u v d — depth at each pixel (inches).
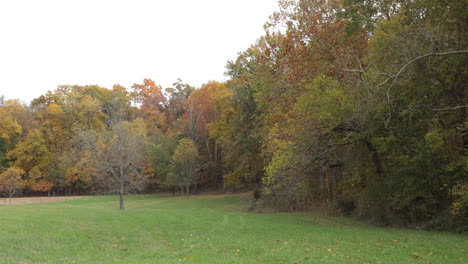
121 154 1241.4
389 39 710.5
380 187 808.3
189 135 2586.1
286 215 1080.8
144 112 3011.8
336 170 1021.2
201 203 1770.4
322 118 732.7
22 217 689.6
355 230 709.3
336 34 876.0
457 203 611.8
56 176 2461.9
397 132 727.7
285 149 820.6
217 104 1985.7
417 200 761.6
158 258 429.4
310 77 896.3
